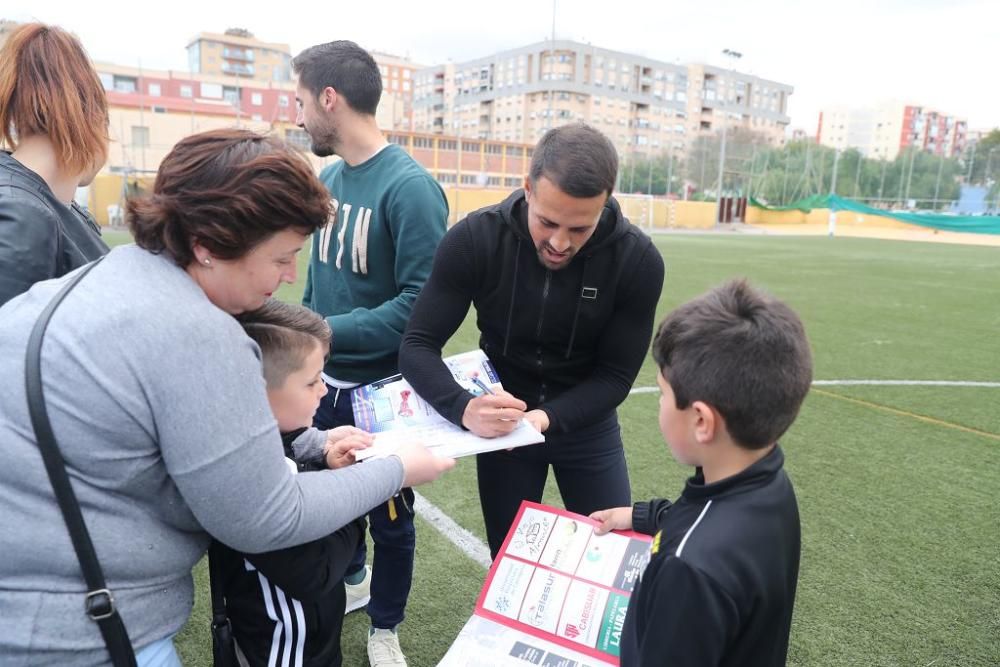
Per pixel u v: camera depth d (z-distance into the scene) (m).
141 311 0.96
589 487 2.03
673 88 86.00
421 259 2.14
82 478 0.97
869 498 3.35
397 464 1.31
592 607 1.31
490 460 2.06
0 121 1.52
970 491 3.45
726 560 0.99
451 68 90.12
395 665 2.05
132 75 60.44
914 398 5.06
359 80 2.16
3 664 0.97
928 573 2.69
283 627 1.30
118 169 29.27
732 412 1.06
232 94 64.50
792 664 2.16
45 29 1.52
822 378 5.60
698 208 36.88
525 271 1.79
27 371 0.94
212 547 1.29
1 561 0.97
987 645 2.26
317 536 1.13
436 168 41.25
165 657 1.12
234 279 1.09
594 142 1.50
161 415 0.95
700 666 0.98
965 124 120.62
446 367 1.79
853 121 113.94
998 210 41.19
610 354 1.87
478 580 2.62
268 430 1.05
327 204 1.10
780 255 18.12
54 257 1.46
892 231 35.00
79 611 0.98
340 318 2.16
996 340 7.22
